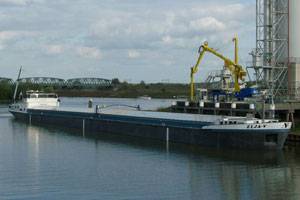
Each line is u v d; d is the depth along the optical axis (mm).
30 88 184500
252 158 40594
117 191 30344
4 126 75875
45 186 31594
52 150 47188
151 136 54750
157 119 53406
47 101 90625
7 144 52188
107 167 37812
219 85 73125
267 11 63844
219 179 33406
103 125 64500
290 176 34188
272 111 52062
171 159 40906
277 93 62000
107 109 73875
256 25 64375
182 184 32094
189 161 39812
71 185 31844
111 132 62781
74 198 28750
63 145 51031
